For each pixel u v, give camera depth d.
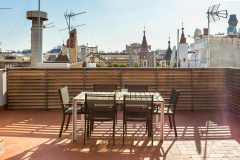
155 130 6.54
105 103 5.38
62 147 5.30
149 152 5.02
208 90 9.23
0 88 8.85
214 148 5.23
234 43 21.58
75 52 21.02
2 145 4.95
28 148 5.23
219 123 7.26
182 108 9.24
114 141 5.60
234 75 8.50
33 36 14.03
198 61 24.59
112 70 9.24
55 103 9.29
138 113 5.64
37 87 9.26
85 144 5.48
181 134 6.21
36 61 14.01
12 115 8.34
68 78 9.26
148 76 9.25
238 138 5.89
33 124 7.18
